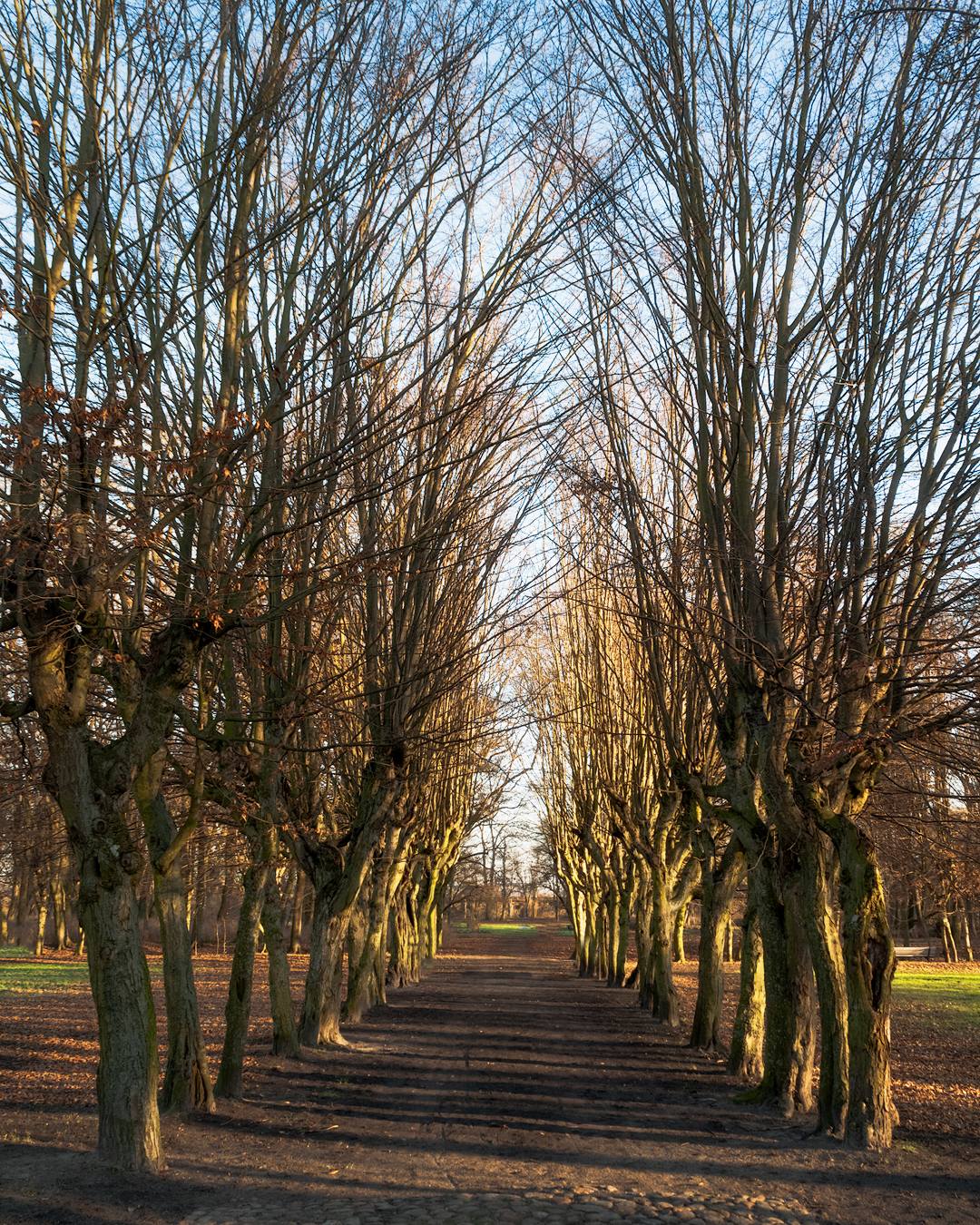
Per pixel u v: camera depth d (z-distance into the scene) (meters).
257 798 14.20
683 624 14.48
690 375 13.05
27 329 8.80
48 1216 8.17
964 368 11.00
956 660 12.25
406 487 15.42
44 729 9.57
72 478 8.99
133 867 9.66
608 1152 11.01
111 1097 9.66
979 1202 9.08
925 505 11.20
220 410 10.22
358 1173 9.94
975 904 50.47
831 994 11.87
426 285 13.84
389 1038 20.97
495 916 135.62
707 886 21.64
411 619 17.75
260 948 52.53
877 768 12.47
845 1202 9.05
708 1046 20.14
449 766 28.42
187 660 10.00
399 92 10.95
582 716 33.38
